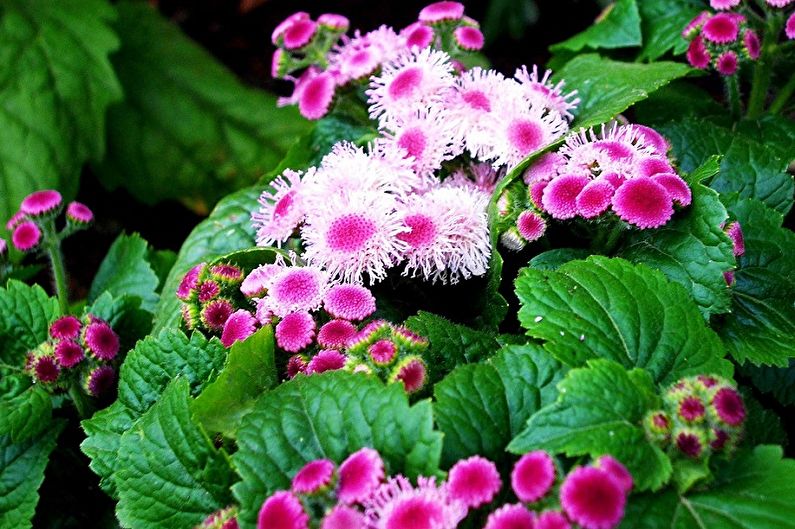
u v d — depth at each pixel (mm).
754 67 261
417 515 181
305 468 188
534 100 234
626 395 191
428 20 251
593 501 177
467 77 240
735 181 240
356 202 223
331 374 199
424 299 234
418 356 204
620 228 214
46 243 252
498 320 224
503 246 228
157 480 207
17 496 227
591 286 205
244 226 253
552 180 218
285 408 198
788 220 258
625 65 251
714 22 240
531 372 200
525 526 179
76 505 238
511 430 197
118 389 225
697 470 186
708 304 209
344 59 253
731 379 197
